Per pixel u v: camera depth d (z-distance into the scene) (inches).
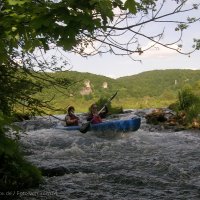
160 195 199.0
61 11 90.6
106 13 93.7
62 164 287.3
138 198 192.9
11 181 191.5
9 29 101.5
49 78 211.0
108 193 202.8
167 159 311.4
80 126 530.9
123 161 302.2
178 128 582.2
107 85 2662.4
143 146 398.3
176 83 3991.1
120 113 896.9
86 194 199.2
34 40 105.1
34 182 209.0
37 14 93.7
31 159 317.1
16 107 212.8
